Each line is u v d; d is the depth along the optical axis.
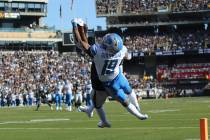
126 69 90.75
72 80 77.81
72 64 84.62
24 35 103.31
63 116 36.25
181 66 87.69
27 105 66.06
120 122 28.39
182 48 87.12
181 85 87.50
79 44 8.98
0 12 105.94
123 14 93.69
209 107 43.31
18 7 108.75
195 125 25.16
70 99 46.00
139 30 95.25
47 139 20.36
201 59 87.50
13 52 89.31
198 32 90.81
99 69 8.88
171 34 91.94
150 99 77.25
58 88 48.03
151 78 88.44
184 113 35.38
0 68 80.06
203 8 88.44
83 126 26.44
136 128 24.28
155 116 32.91
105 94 9.16
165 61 89.44
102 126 9.63
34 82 76.56
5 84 74.88
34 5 110.56
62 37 97.81
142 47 90.75
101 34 94.38
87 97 40.47
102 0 95.38
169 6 90.62
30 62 84.00
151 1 92.44
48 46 104.88
